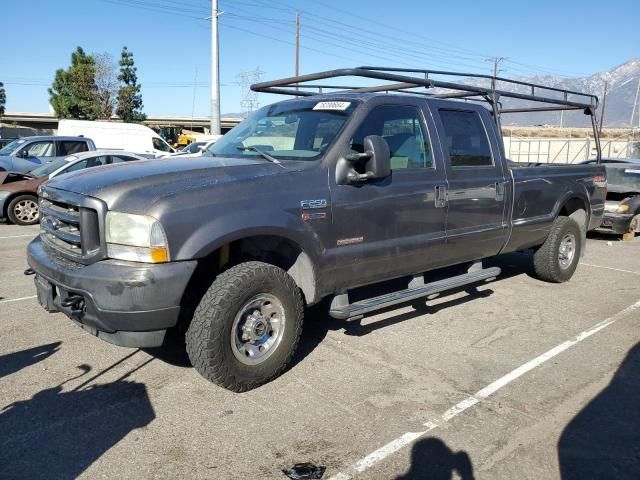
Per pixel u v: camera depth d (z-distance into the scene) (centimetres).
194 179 364
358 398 379
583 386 404
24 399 369
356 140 433
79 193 358
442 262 515
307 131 449
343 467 300
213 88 2808
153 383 395
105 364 425
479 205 534
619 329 528
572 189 669
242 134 490
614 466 308
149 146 2161
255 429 336
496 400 380
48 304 388
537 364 442
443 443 325
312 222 400
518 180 583
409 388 396
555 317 561
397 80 484
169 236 335
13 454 306
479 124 550
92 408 358
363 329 513
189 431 332
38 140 1445
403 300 460
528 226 606
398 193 456
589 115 762
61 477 287
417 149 483
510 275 736
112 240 340
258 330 379
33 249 418
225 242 354
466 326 529
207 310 356
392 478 292
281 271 389
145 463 300
